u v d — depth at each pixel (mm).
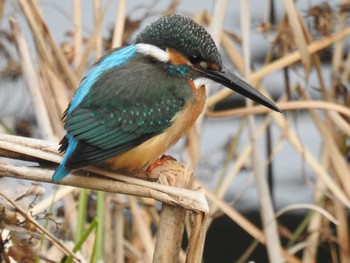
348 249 11922
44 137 11234
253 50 15133
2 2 12641
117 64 9070
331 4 14477
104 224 11211
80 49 12289
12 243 8305
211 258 13500
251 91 9438
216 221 13734
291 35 13016
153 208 12180
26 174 7738
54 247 10172
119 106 8625
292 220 13625
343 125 11984
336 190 11461
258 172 11594
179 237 7621
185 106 9039
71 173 8055
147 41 9195
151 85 8859
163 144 8945
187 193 7520
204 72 9273
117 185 7824
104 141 8438
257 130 13234
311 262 11766
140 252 11562
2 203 8070
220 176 12555
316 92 14445
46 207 10352
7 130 12078
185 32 9086
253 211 13797
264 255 13453
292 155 14570
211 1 16266
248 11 12250
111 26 13828
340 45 13141
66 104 11523
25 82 11633
